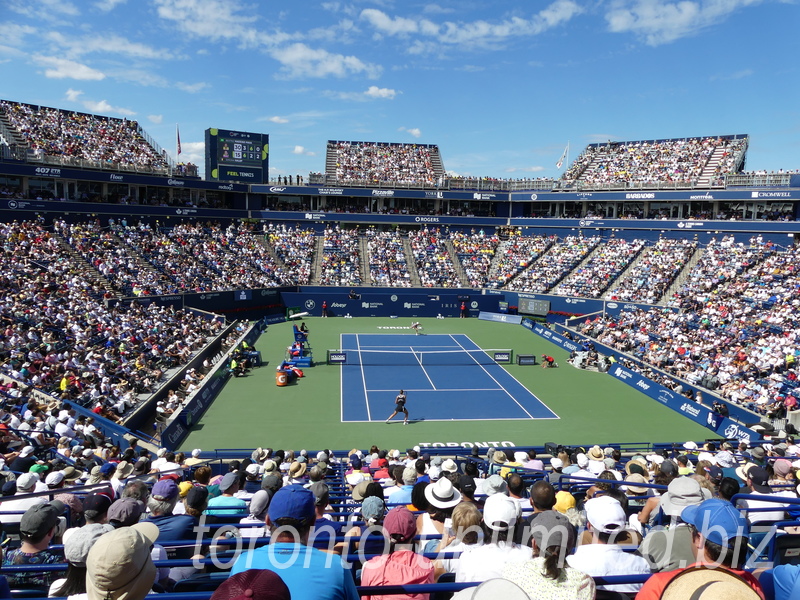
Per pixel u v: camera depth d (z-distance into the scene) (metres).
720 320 41.66
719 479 10.46
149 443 21.48
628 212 66.12
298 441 25.56
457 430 27.30
